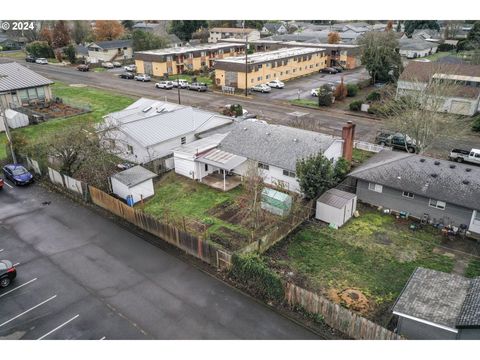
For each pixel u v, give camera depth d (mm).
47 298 21328
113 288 22062
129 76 79562
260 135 35750
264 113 55031
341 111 55938
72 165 34125
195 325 19344
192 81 72875
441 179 27609
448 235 26391
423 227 27750
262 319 19688
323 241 26344
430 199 27453
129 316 20000
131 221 28484
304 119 51844
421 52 98188
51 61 101000
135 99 63031
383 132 43875
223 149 35531
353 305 20703
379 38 69375
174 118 41031
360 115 53906
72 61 98312
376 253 25047
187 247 24969
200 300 21047
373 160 32500
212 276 22969
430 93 38000
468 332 16234
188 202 31438
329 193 29062
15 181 34719
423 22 134625
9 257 24938
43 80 58344
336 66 89000
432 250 25281
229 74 69688
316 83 74750
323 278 22797
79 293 21688
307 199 30625
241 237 26578
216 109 56781
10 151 38844
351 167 36219
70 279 22844
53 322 19672
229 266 22812
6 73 56594
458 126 40250
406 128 36719
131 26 145625
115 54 100438
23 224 28766
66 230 27953
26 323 19625
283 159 32406
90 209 30812
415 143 37688
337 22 183375
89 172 34375
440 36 127750
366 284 22312
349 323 18234
